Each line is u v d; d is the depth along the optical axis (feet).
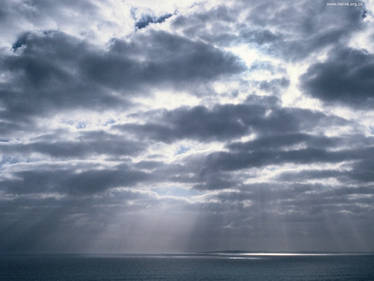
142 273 492.95
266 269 559.79
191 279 408.05
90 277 436.35
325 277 415.64
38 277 436.35
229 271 522.47
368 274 452.76
